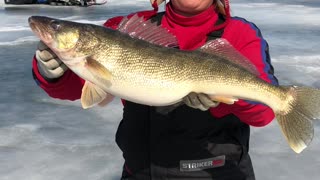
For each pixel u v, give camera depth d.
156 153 0.85
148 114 0.85
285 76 2.65
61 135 1.77
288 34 4.23
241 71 0.73
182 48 0.85
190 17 0.85
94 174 1.45
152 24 0.75
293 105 0.73
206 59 0.72
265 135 1.74
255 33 0.86
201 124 0.83
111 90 0.73
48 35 0.70
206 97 0.73
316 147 1.62
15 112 2.06
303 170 1.45
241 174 0.86
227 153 0.85
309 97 0.72
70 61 0.72
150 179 0.87
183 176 0.85
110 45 0.71
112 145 1.67
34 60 0.78
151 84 0.72
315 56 3.22
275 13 5.95
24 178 1.42
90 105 0.73
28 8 7.68
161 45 0.73
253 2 7.67
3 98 2.28
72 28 0.71
